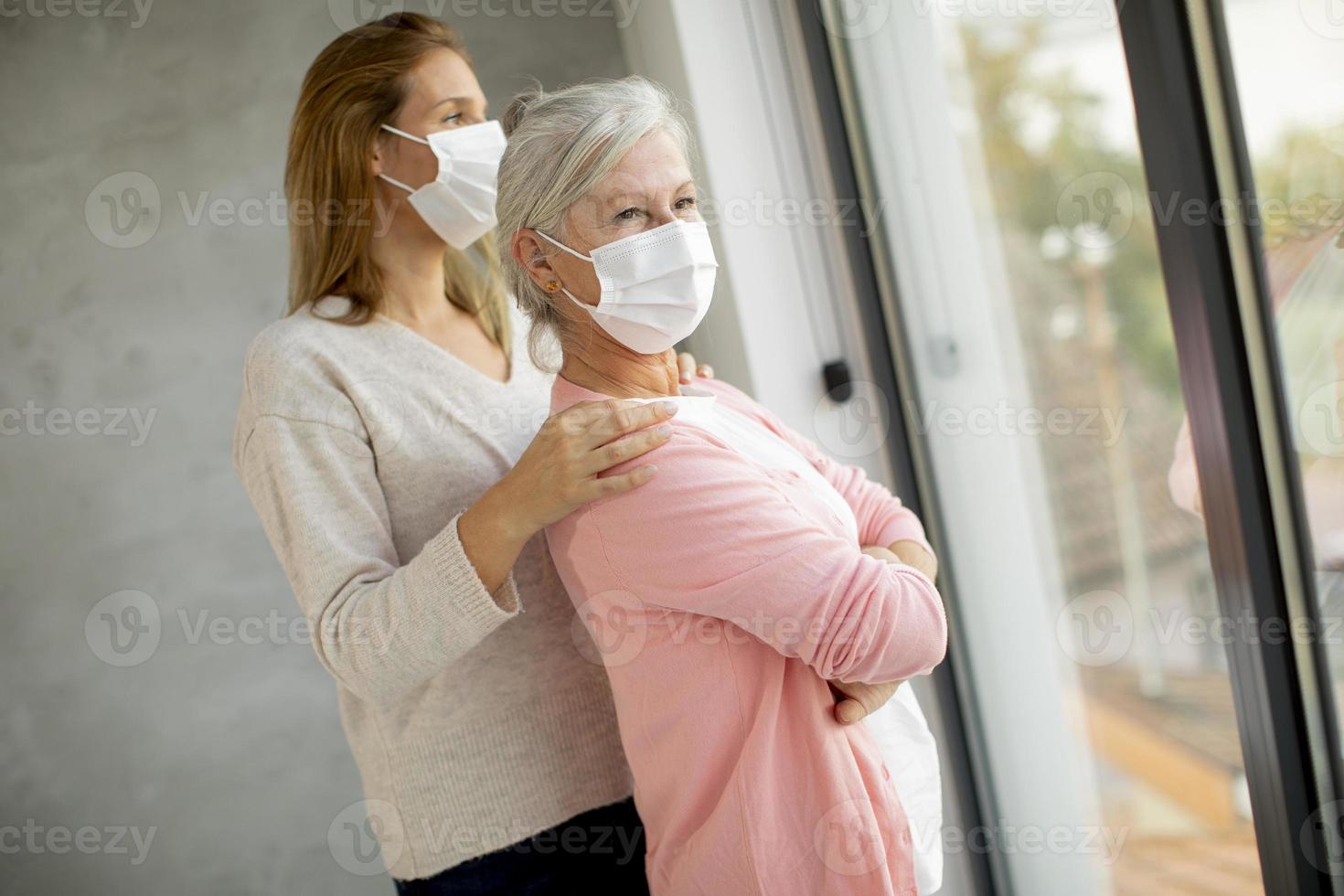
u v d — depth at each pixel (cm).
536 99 117
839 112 184
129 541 226
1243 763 142
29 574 224
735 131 185
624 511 107
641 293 109
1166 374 139
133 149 219
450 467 130
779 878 108
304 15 219
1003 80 155
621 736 131
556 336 119
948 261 177
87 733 229
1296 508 123
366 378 128
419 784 131
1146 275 138
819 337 191
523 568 132
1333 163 108
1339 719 126
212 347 224
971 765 195
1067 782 178
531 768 132
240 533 230
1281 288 118
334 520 122
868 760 112
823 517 112
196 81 218
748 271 187
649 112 110
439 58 135
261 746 235
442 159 132
